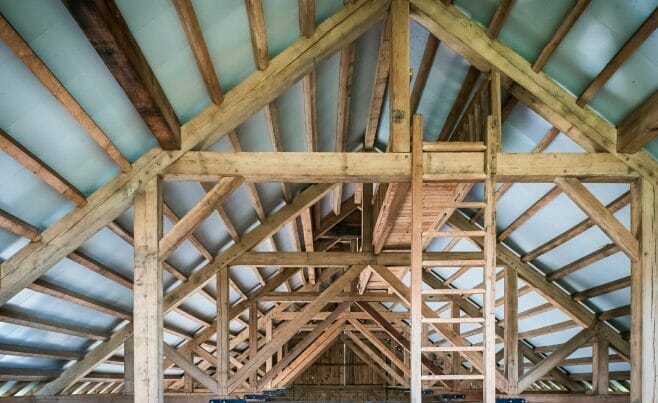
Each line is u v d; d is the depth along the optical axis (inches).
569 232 229.3
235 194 227.0
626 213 205.0
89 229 151.7
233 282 314.8
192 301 300.2
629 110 160.4
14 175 129.0
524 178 168.4
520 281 305.1
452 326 347.3
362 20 169.3
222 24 136.1
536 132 206.5
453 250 323.3
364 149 311.4
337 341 663.1
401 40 168.1
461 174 165.3
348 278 291.7
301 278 414.0
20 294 173.9
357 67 221.6
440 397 301.7
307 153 163.5
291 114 215.6
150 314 151.4
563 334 315.3
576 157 166.4
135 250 153.6
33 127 122.6
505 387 277.7
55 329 206.2
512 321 280.7
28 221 145.3
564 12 146.9
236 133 193.8
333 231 375.6
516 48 169.5
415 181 163.6
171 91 142.3
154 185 156.2
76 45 111.0
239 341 406.9
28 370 226.2
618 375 300.4
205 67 135.4
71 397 242.1
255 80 161.6
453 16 171.0
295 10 153.4
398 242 292.8
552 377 358.6
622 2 131.6
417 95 236.5
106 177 153.0
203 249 240.4
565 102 167.0
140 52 117.3
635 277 167.0
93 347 252.5
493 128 166.9
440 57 209.5
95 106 130.2
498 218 265.6
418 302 162.1
